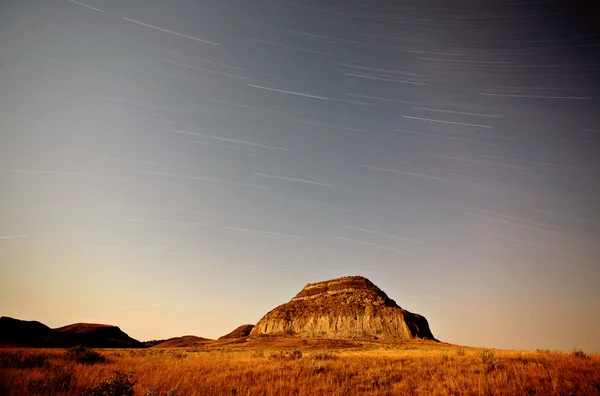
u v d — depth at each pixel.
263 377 14.42
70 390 10.55
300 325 142.50
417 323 136.62
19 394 9.91
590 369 12.91
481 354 17.20
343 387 12.66
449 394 11.09
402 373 15.11
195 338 149.88
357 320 134.88
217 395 11.18
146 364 18.95
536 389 10.96
